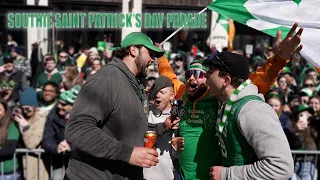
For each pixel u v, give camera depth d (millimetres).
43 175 4152
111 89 2246
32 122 4188
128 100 2305
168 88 3451
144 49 2416
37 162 4145
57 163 4148
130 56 2430
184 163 2828
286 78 8141
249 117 2031
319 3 2715
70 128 2172
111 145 2168
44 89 4848
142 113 2395
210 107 2732
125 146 2201
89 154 2244
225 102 2270
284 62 2350
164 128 2936
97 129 2170
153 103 3465
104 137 2166
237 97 2168
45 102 4879
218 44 9391
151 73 7547
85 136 2137
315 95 6145
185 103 2875
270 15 2822
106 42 13508
